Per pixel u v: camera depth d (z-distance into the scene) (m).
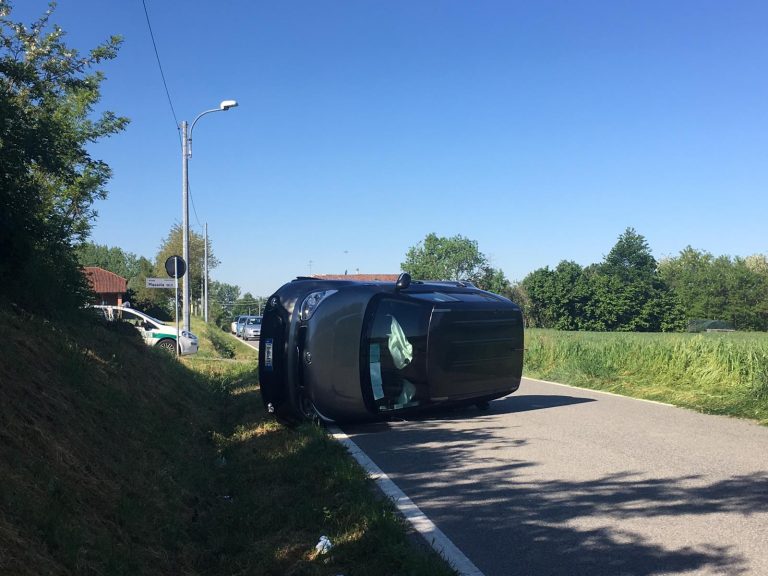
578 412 11.02
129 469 5.45
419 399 10.00
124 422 6.48
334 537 4.78
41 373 5.60
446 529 5.10
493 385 10.91
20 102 9.62
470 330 10.52
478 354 10.62
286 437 8.33
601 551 4.63
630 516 5.39
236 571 4.43
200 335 30.38
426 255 80.81
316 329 9.30
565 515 5.43
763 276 76.19
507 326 11.20
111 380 7.43
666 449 7.93
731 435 8.81
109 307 20.42
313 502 5.55
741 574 4.21
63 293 8.96
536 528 5.11
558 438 8.68
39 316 7.55
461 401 10.53
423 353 9.98
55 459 4.44
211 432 8.90
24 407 4.67
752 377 12.40
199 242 49.06
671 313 59.44
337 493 5.77
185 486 6.05
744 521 5.25
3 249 7.54
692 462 7.25
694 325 63.88
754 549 4.65
